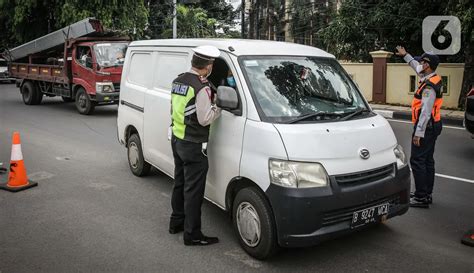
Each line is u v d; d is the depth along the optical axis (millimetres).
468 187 6535
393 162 4316
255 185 4113
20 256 4266
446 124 12633
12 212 5402
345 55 21312
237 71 4430
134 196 6012
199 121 4164
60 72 14547
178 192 4680
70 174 7074
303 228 3783
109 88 13477
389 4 19609
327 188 3812
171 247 4469
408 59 5898
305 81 4621
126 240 4633
